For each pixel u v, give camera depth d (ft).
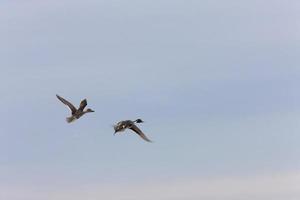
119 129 192.65
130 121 193.57
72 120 209.87
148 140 193.47
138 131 193.36
